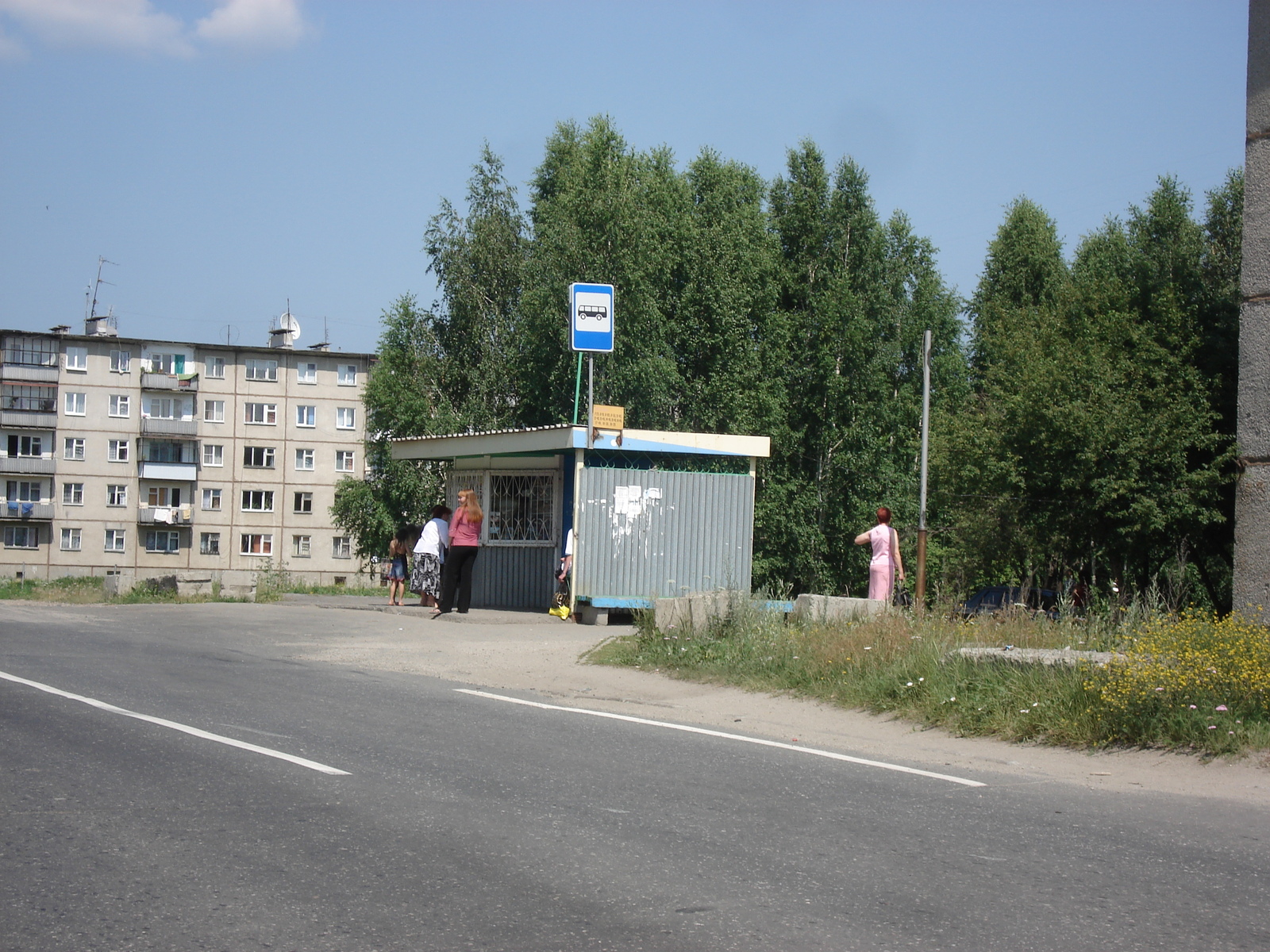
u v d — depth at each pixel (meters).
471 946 4.31
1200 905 4.97
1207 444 20.61
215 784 6.74
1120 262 31.25
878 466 46.03
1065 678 9.45
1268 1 14.41
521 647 14.27
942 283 53.88
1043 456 22.39
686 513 18.56
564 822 6.09
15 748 7.57
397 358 40.41
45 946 4.25
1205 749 8.23
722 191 45.34
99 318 80.44
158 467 79.00
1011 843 5.98
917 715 9.81
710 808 6.53
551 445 18.34
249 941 4.33
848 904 4.89
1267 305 14.28
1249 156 14.55
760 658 12.01
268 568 27.14
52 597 24.45
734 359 42.91
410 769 7.27
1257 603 14.12
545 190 46.19
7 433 77.19
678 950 4.32
